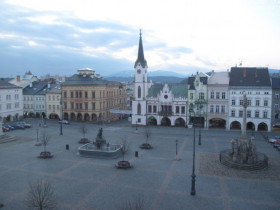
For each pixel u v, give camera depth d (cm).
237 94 7262
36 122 9100
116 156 4516
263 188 3145
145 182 3338
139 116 8206
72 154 4719
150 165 4062
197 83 7556
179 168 3909
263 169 3847
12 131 7162
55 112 10075
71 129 7606
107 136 6556
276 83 7131
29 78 11362
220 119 7594
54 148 5175
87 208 2619
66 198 2850
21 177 3506
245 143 4122
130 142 5797
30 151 4925
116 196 2906
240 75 7475
